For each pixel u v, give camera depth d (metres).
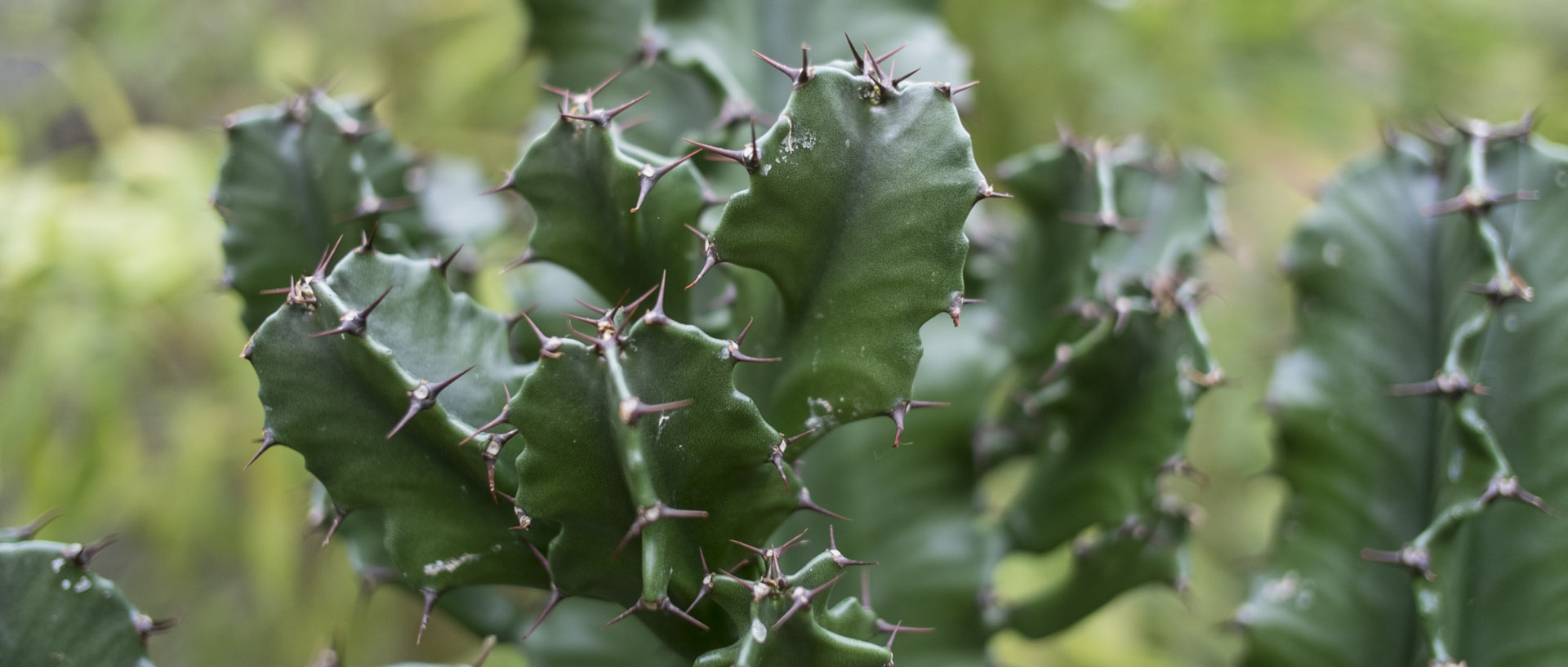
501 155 1.08
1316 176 1.10
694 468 0.40
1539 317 0.48
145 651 0.43
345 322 0.40
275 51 1.13
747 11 0.53
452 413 0.42
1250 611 0.50
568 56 0.55
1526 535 0.47
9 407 0.85
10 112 1.16
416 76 1.18
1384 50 1.11
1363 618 0.50
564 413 0.39
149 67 1.17
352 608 0.94
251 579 1.02
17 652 0.42
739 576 0.42
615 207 0.43
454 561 0.42
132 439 0.95
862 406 0.42
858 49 0.54
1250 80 1.07
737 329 0.44
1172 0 1.07
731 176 0.49
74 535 0.87
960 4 1.04
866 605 0.43
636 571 0.41
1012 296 0.54
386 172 0.51
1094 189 0.51
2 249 0.83
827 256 0.41
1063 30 1.05
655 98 0.55
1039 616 0.51
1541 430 0.47
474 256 0.54
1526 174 0.48
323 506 0.48
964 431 0.52
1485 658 0.47
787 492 0.41
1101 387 0.49
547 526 0.42
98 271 0.85
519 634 0.50
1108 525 0.49
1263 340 0.99
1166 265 0.52
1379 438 0.50
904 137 0.41
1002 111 1.06
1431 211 0.47
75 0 1.18
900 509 0.51
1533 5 1.14
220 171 0.47
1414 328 0.50
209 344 0.96
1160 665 0.98
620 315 0.40
